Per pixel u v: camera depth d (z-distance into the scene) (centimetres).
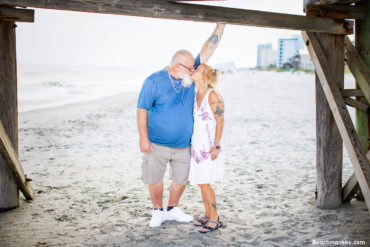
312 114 1180
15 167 352
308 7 324
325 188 360
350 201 382
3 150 328
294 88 2650
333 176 358
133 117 1138
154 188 323
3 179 357
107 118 1108
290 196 411
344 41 345
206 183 307
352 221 326
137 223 334
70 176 504
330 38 336
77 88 3091
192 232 312
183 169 320
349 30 331
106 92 2562
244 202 393
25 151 659
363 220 327
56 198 407
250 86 2816
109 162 590
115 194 425
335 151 354
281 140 773
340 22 328
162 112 305
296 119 1068
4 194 360
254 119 1058
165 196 423
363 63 334
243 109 1280
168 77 304
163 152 311
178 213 338
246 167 556
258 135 829
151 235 305
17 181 367
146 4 268
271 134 841
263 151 671
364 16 337
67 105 1523
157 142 311
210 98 300
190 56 301
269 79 4650
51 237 299
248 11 296
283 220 336
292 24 314
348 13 331
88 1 257
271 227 320
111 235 305
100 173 522
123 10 264
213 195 318
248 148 696
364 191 281
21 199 397
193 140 312
